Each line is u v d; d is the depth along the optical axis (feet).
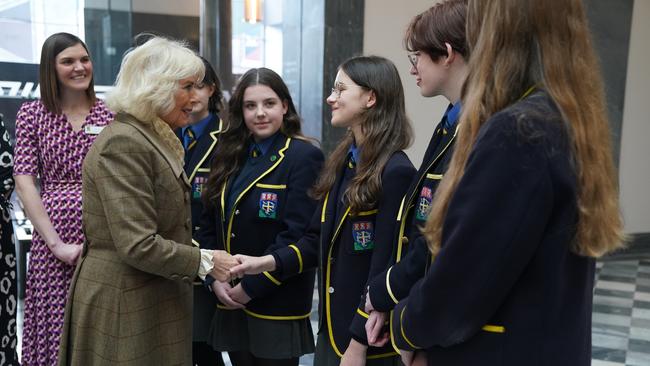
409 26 4.54
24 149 7.50
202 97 7.48
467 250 2.92
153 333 5.27
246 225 6.64
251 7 18.04
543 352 3.02
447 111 4.48
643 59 19.72
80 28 17.13
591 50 3.13
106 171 4.86
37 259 7.52
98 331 5.12
